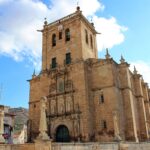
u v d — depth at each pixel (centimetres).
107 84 4538
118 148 3278
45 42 5803
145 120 5222
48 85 5128
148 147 4222
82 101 4447
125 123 4522
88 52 5350
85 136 4159
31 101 5294
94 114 4475
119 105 4462
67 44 5347
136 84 5622
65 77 4884
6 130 4266
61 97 4775
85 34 5481
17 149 2072
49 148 2067
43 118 2222
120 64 5003
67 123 4469
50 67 5416
